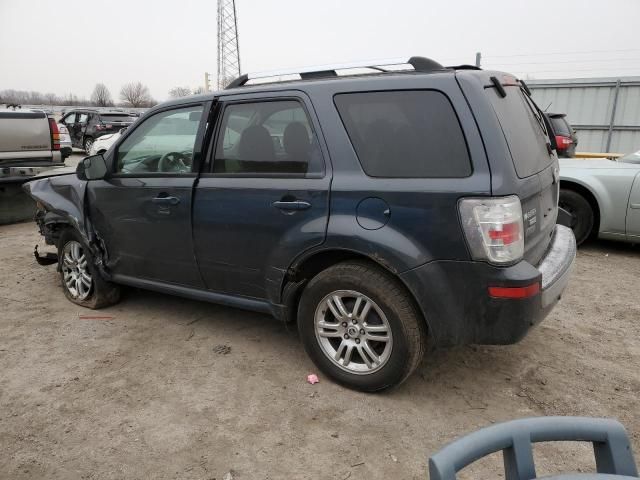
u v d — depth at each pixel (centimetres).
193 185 347
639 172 566
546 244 320
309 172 300
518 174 264
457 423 279
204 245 349
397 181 271
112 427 278
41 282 518
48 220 450
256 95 326
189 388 316
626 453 136
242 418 285
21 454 258
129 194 384
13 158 786
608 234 591
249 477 241
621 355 354
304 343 321
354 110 290
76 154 1962
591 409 291
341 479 239
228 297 354
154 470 246
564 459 250
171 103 372
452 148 262
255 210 318
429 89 271
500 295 254
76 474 244
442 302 265
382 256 272
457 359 349
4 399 306
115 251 411
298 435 270
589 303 451
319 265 314
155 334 393
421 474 241
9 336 392
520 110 313
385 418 283
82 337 389
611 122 1388
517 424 135
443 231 259
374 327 291
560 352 359
